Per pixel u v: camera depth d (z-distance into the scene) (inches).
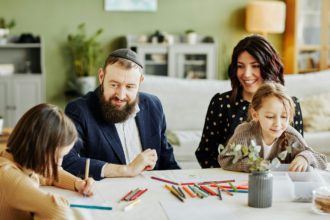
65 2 243.3
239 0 260.8
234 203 57.7
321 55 263.3
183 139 150.9
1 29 227.3
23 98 227.0
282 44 268.4
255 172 56.4
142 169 69.7
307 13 258.8
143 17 252.1
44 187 63.6
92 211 54.3
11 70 231.1
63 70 246.1
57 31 243.8
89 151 76.0
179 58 245.3
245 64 79.3
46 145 50.4
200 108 170.4
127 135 78.5
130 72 72.6
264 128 68.6
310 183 59.1
